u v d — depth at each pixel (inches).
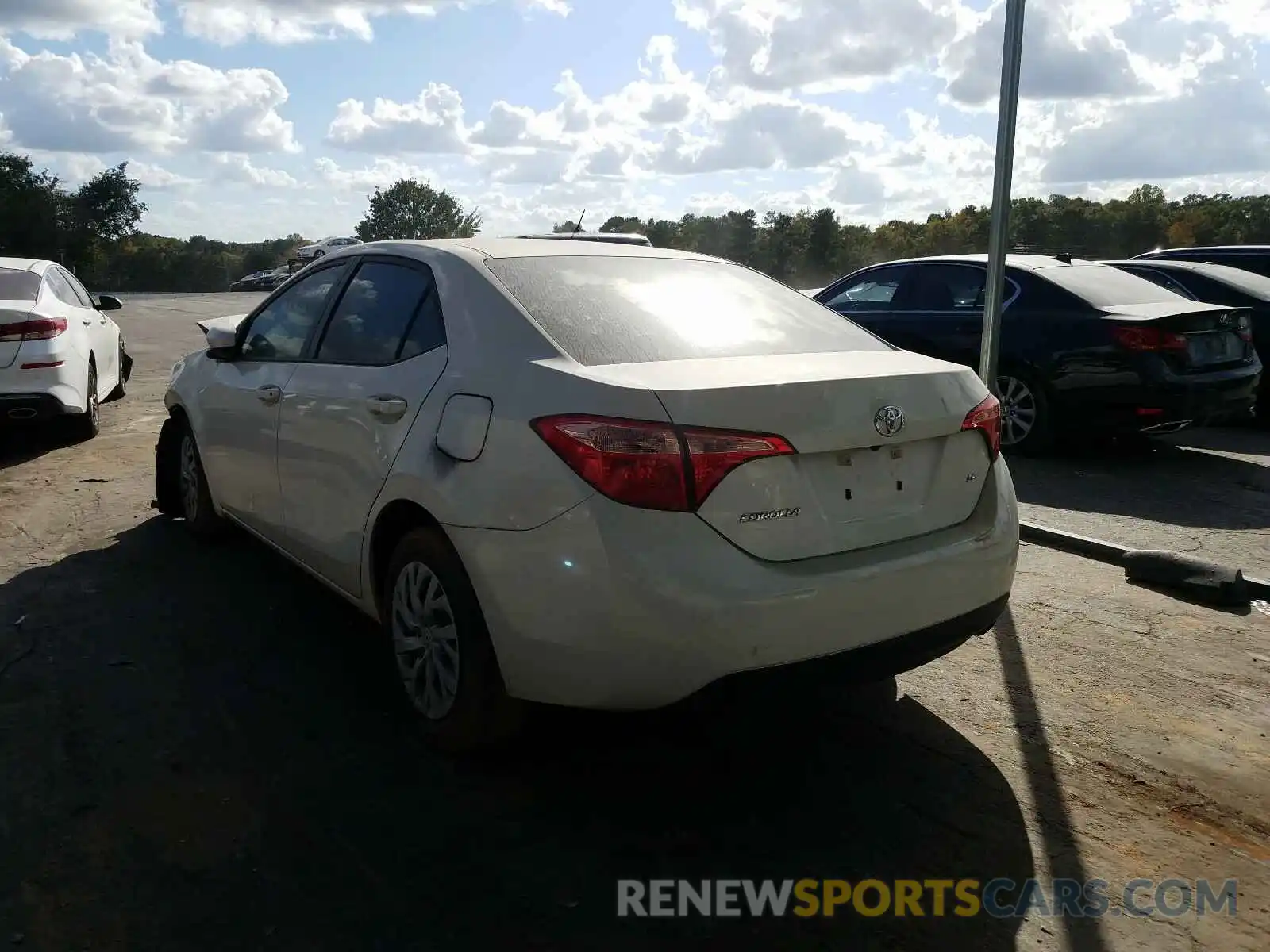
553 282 133.4
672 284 142.9
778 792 120.7
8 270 321.1
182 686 145.0
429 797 117.7
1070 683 150.6
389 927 95.3
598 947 93.2
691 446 102.3
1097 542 210.2
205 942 92.7
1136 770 126.0
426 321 135.4
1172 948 94.8
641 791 120.3
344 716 136.8
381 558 136.8
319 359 155.4
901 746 131.9
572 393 108.7
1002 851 109.3
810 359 122.2
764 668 104.2
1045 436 303.0
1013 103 213.5
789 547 107.6
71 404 303.1
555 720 137.6
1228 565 204.4
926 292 334.3
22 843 106.8
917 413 116.9
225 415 181.6
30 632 163.3
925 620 115.3
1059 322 296.8
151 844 107.2
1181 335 279.7
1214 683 150.3
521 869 104.7
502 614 111.2
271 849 106.9
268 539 173.2
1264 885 104.2
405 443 126.2
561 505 105.1
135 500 247.3
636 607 101.3
